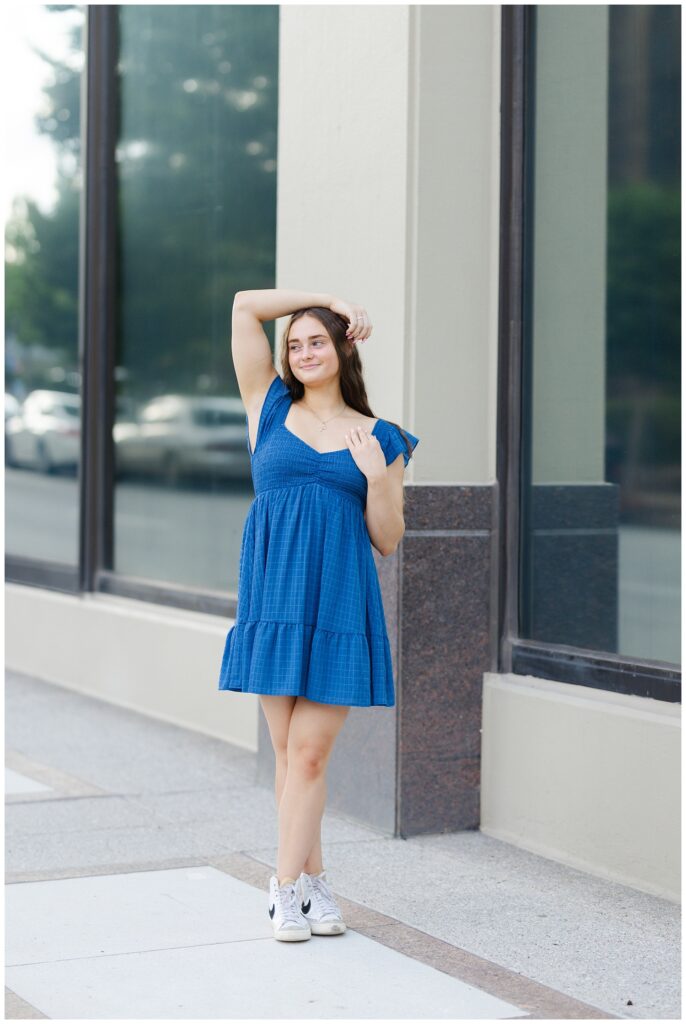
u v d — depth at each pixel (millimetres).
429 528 4922
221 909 4082
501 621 5066
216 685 6766
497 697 4973
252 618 3779
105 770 6008
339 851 4758
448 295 4988
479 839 4945
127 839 4875
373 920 4012
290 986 3453
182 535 7438
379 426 3871
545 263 4953
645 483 4543
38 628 8578
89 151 8086
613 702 4520
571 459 4836
